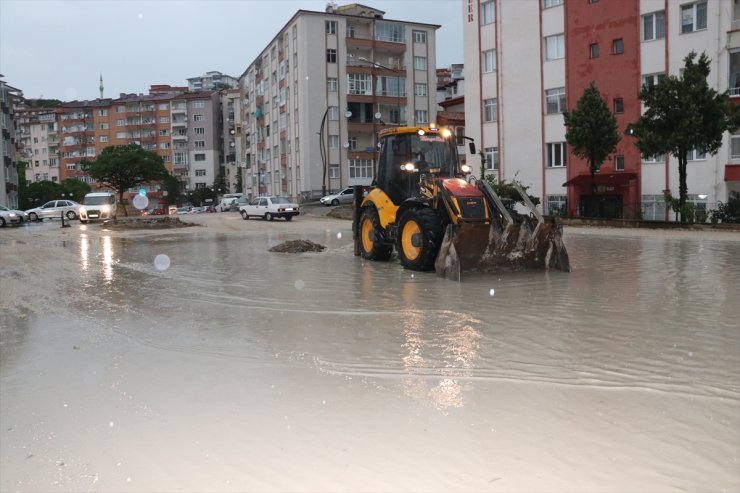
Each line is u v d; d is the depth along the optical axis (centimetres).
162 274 1164
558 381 442
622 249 1538
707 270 1070
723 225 2267
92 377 487
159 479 312
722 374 449
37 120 11675
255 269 1216
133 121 11062
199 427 375
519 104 3744
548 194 3644
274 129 6919
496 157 3909
